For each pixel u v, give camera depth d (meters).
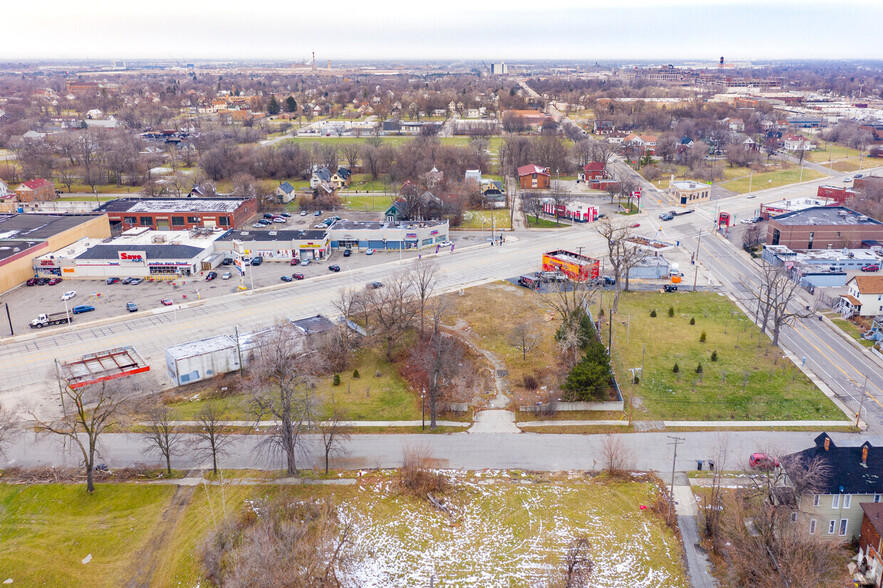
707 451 79.19
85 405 88.75
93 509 69.06
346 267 148.50
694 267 148.88
